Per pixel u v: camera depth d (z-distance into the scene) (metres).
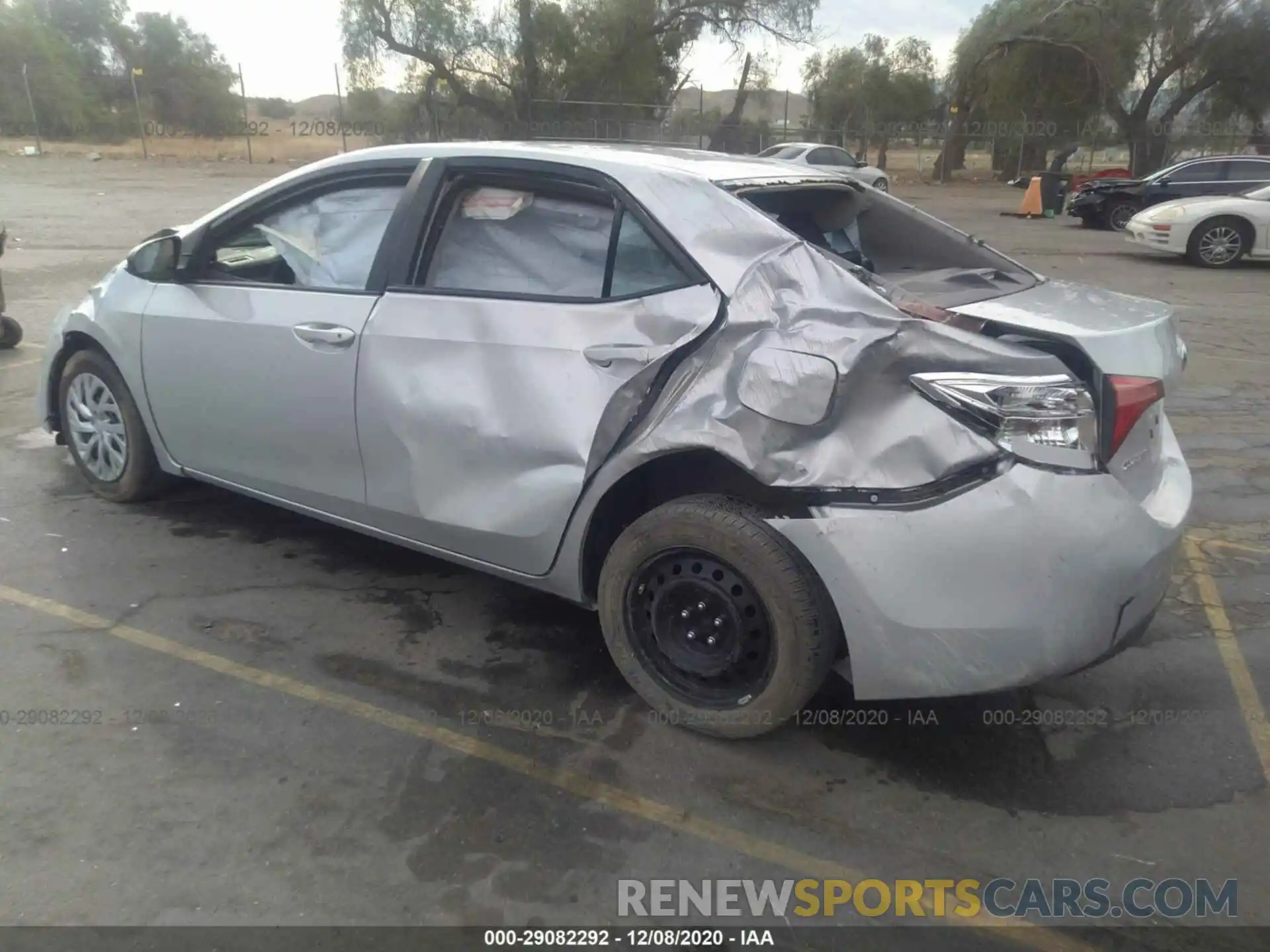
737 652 3.01
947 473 2.65
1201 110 34.19
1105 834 2.79
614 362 3.03
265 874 2.54
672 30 29.53
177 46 39.59
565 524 3.18
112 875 2.52
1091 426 2.72
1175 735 3.24
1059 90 32.75
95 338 4.48
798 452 2.77
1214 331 9.73
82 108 36.28
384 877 2.55
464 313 3.34
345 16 27.33
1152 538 2.79
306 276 3.84
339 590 4.04
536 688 3.40
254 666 3.48
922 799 2.91
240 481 4.16
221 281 4.09
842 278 2.87
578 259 3.25
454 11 27.38
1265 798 2.94
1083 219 20.61
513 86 28.50
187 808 2.77
